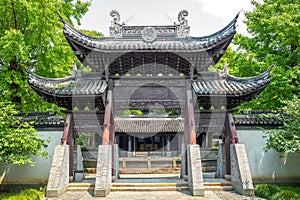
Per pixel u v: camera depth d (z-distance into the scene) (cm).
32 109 2116
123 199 1274
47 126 1755
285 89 1889
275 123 1766
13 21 1981
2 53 1781
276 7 2203
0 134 1292
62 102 1572
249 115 1811
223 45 1529
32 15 1866
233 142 1545
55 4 1964
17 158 1302
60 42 2005
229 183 1523
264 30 2252
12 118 1419
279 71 1928
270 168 1739
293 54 2048
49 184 1358
